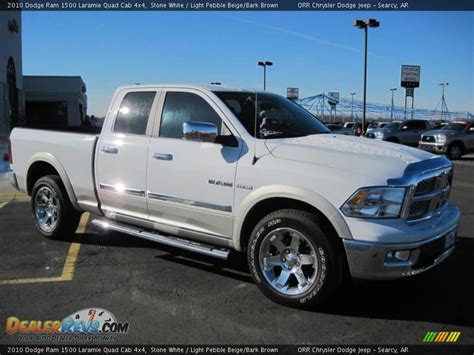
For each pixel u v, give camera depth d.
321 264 3.93
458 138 21.69
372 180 3.77
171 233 5.03
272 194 4.12
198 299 4.36
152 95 5.27
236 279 4.89
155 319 3.95
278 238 4.18
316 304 4.03
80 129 6.32
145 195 5.11
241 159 4.38
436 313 4.10
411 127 26.62
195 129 4.33
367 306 4.21
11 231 6.79
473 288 4.66
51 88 44.78
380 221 3.76
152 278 4.90
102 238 6.41
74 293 4.50
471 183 12.51
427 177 3.99
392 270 3.76
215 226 4.59
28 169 6.45
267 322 3.90
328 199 3.86
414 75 46.56
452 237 4.37
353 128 39.75
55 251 5.83
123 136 5.37
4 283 4.74
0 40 29.48
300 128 4.96
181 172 4.76
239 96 4.97
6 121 30.72
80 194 5.84
